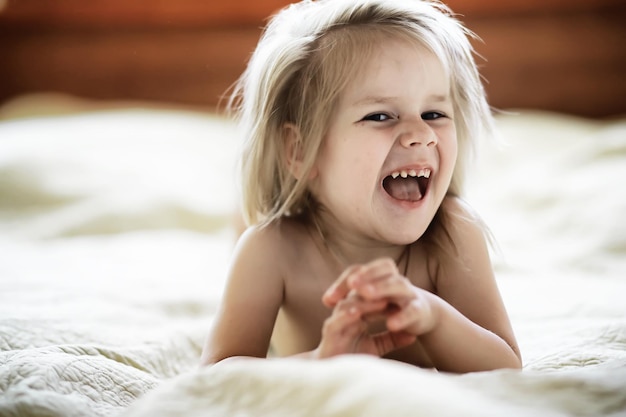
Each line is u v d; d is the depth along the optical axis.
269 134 0.95
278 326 0.96
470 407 0.51
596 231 1.71
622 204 1.77
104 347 0.94
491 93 2.71
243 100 1.04
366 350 0.71
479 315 0.89
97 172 2.13
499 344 0.78
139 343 1.02
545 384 0.60
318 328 0.91
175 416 0.57
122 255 1.65
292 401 0.55
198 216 2.04
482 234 0.93
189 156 2.31
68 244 1.81
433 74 0.87
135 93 2.86
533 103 2.71
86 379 0.79
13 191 2.05
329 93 0.88
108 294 1.30
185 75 2.83
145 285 1.39
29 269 1.50
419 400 0.50
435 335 0.75
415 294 0.69
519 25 2.69
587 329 1.01
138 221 1.97
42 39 2.87
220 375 0.61
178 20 2.79
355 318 0.68
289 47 0.93
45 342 0.98
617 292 1.25
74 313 1.15
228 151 2.40
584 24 2.66
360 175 0.86
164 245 1.76
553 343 0.98
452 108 0.90
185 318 1.24
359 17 0.91
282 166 0.95
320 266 0.91
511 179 2.19
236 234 1.24
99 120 2.50
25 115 2.68
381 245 0.92
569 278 1.43
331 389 0.54
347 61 0.88
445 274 0.92
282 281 0.90
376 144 0.85
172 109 2.84
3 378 0.74
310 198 0.94
